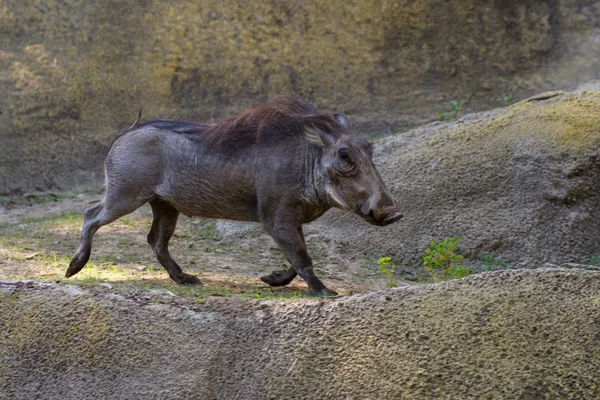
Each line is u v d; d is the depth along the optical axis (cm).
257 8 2008
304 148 1007
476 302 799
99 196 1817
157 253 1093
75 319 882
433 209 1388
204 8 1994
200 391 816
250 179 1023
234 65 1998
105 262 1200
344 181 977
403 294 826
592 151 1356
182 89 1981
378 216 962
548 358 750
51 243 1324
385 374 769
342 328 814
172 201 1067
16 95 1909
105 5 1953
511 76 2055
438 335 779
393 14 2027
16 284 929
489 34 2058
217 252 1319
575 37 2052
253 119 1037
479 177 1395
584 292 795
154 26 1969
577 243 1324
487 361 755
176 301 896
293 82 2017
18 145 1903
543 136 1398
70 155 1920
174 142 1059
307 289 1083
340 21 2027
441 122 1642
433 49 2045
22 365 871
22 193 1886
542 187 1356
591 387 729
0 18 1920
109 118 1952
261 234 1391
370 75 2033
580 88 1912
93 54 1945
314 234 1384
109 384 840
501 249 1327
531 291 800
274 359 814
